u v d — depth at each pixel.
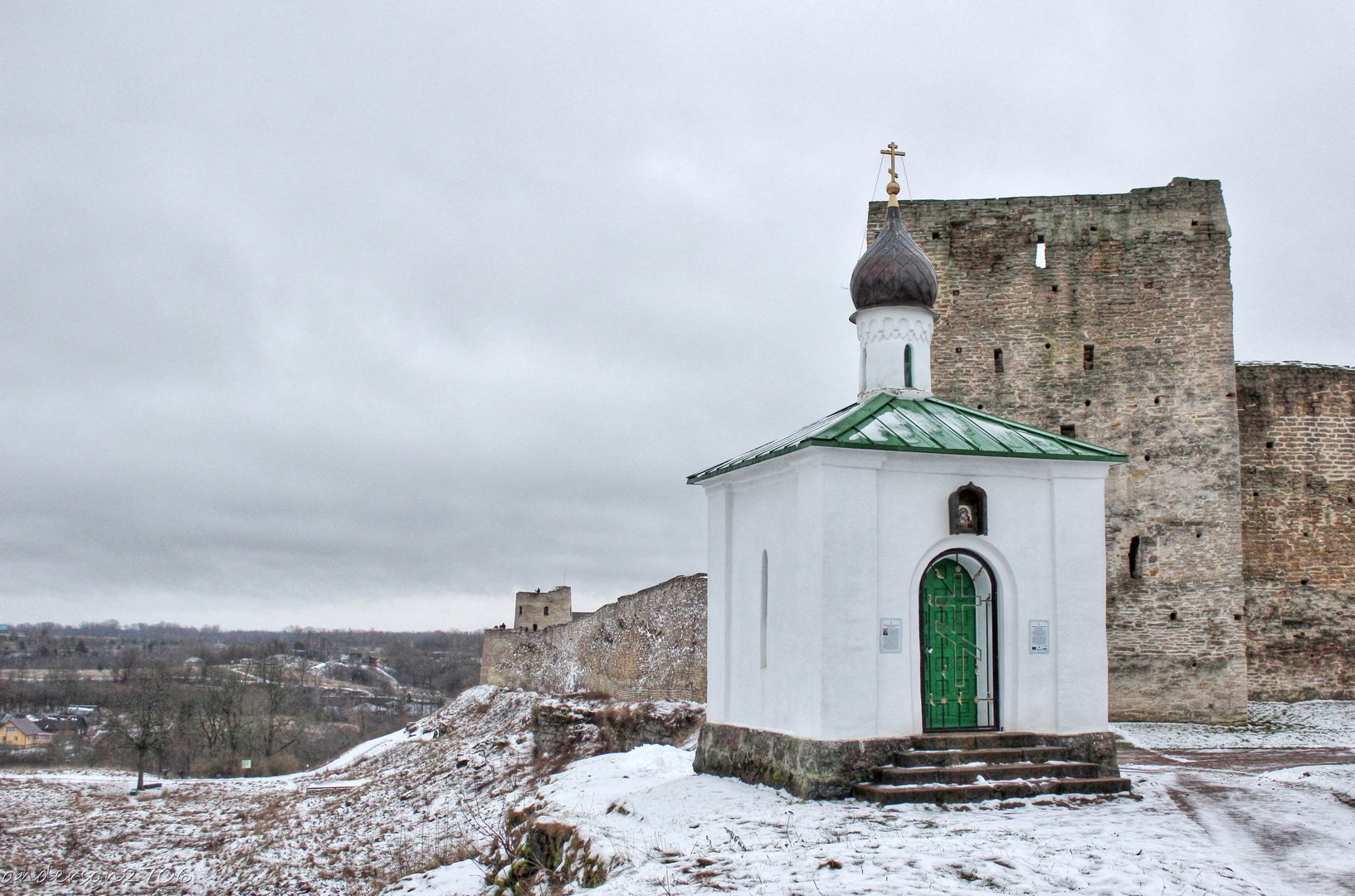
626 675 36.84
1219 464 27.05
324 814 32.69
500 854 14.27
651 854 10.11
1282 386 29.33
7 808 39.84
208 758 58.78
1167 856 9.25
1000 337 28.19
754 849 9.85
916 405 14.42
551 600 64.31
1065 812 11.23
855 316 15.80
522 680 51.75
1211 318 27.48
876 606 12.48
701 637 32.50
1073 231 28.22
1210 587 26.69
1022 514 13.23
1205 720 26.22
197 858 28.91
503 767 34.47
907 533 12.77
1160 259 27.86
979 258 28.52
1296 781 13.98
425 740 48.81
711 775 14.69
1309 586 28.72
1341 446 29.28
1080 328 27.95
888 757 12.27
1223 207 27.78
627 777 16.23
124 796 43.12
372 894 16.64
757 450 15.17
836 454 12.41
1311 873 8.94
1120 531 27.22
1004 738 12.68
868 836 10.05
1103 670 13.19
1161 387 27.50
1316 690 28.38
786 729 13.05
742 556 14.80
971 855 9.20
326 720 80.19
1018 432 13.94
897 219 15.77
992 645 13.19
